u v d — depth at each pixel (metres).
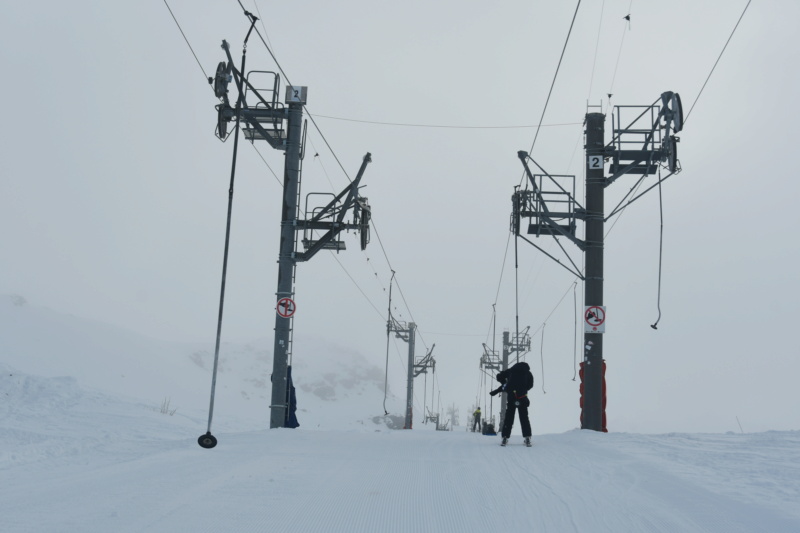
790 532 5.39
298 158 20.45
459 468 8.77
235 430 21.70
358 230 20.33
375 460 9.44
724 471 8.12
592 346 18.31
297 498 6.55
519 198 19.94
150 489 6.75
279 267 20.34
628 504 6.42
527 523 5.73
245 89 19.55
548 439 13.88
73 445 11.02
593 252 18.67
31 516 5.50
